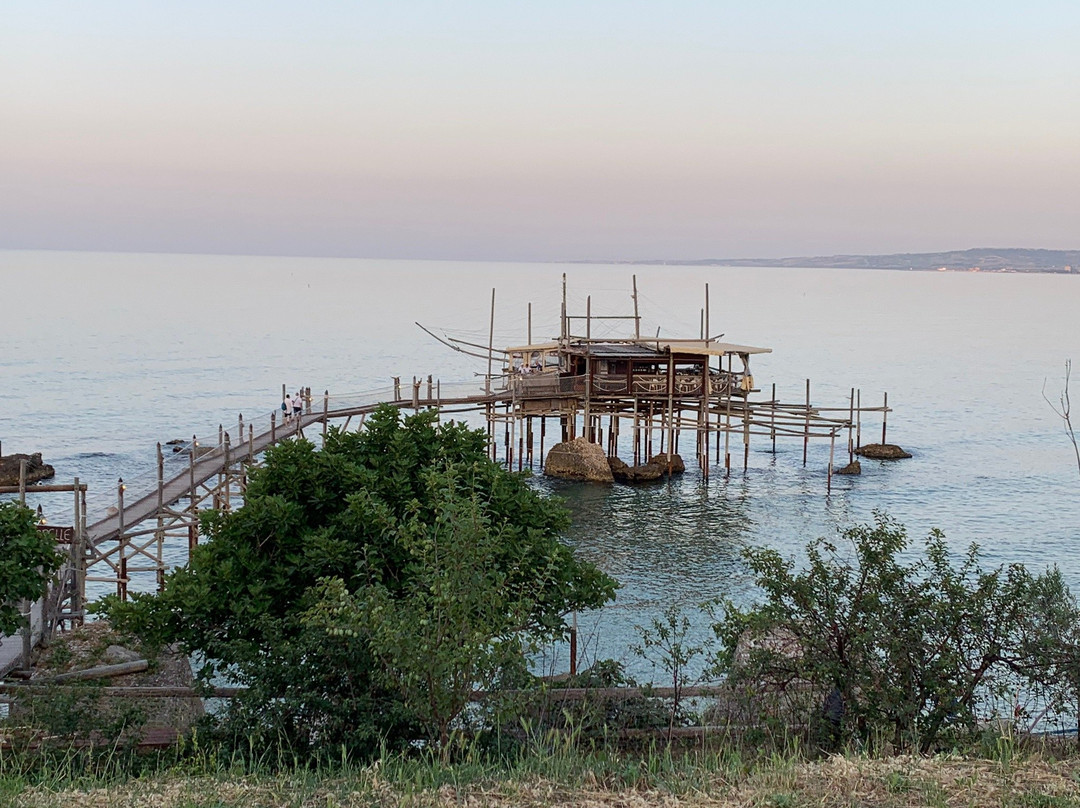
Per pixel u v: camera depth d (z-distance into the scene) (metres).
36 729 17.94
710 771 14.40
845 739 16.94
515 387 65.06
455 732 16.69
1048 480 69.06
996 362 153.12
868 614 17.70
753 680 18.47
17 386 111.81
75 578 32.34
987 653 17.56
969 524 57.31
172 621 22.58
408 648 15.66
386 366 139.25
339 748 17.00
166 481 41.41
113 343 160.38
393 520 20.06
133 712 19.00
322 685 17.98
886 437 87.25
